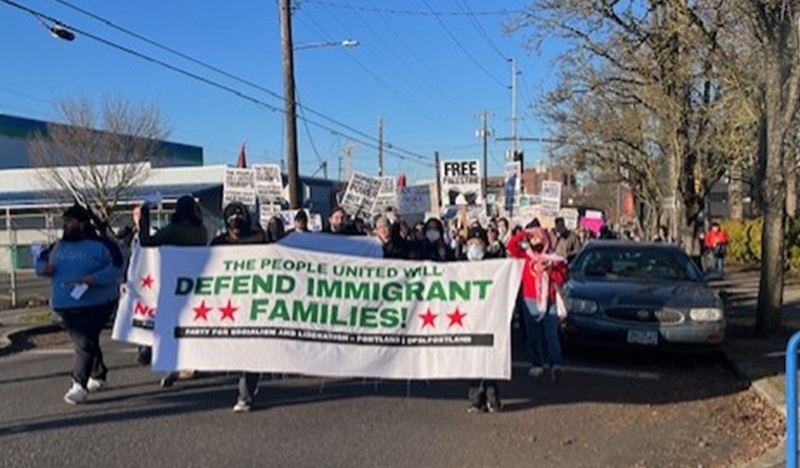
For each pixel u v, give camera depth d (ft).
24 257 118.73
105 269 26.58
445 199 63.31
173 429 23.70
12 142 178.40
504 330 24.80
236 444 22.24
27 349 40.96
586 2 62.23
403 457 21.27
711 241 81.51
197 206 30.96
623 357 36.58
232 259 25.96
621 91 70.64
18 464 20.34
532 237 31.55
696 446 22.65
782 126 39.73
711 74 57.21
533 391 29.43
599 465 20.85
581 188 233.55
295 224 38.17
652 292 35.14
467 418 25.36
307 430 23.72
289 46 68.23
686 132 68.59
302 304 25.34
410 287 25.34
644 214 132.57
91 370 27.25
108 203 103.91
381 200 63.57
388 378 26.27
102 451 21.49
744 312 50.96
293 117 68.54
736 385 30.76
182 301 25.89
